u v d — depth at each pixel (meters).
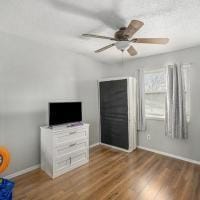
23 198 1.95
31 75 2.67
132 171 2.63
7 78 2.37
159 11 1.77
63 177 2.45
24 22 2.03
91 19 1.95
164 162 2.98
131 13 1.81
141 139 3.77
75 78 3.47
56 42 2.77
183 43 2.78
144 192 2.05
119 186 2.20
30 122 2.65
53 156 2.44
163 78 3.45
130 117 3.50
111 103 3.80
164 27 2.17
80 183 2.28
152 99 3.66
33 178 2.42
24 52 2.57
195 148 2.95
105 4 1.63
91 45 2.94
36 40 2.67
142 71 3.66
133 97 3.60
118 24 2.08
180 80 3.01
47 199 1.93
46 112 2.89
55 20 1.98
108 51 3.29
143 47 2.98
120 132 3.65
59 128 2.56
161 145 3.42
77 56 3.50
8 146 2.39
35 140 2.72
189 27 2.17
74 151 2.75
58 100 3.11
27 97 2.62
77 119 3.05
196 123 2.94
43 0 1.57
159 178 2.40
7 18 1.93
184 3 1.62
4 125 2.35
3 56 2.33
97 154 3.40
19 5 1.65
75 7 1.69
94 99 3.99
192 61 2.97
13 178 2.41
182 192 2.05
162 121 3.40
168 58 3.31
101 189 2.13
